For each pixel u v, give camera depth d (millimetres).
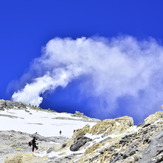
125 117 29531
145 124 22438
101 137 27562
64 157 26000
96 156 20453
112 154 18641
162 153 13664
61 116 140125
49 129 80562
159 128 18297
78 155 25047
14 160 27094
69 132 78312
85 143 27688
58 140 56844
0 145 43281
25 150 39750
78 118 137125
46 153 30391
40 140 54000
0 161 31188
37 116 130125
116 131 27188
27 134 63719
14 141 48781
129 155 16469
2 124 80000
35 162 26656
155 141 14953
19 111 135375
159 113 24453
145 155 14688
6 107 137750
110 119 30141
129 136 21062
